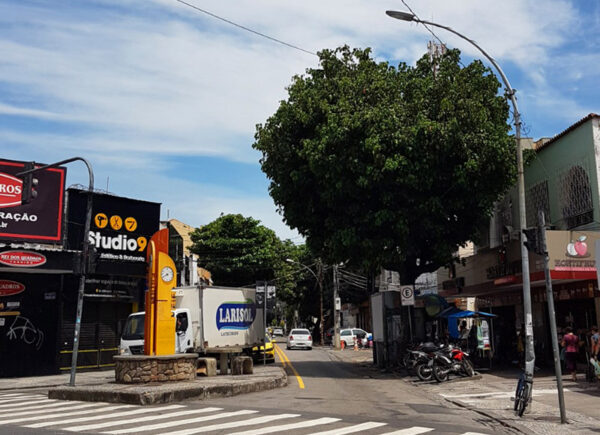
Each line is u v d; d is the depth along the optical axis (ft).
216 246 156.25
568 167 70.08
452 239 77.82
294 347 152.15
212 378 56.75
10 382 66.69
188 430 29.84
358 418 34.94
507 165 67.97
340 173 67.41
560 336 74.28
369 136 65.26
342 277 192.24
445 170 68.80
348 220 71.61
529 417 36.29
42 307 76.79
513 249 80.07
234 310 79.97
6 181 73.41
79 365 79.10
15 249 71.72
